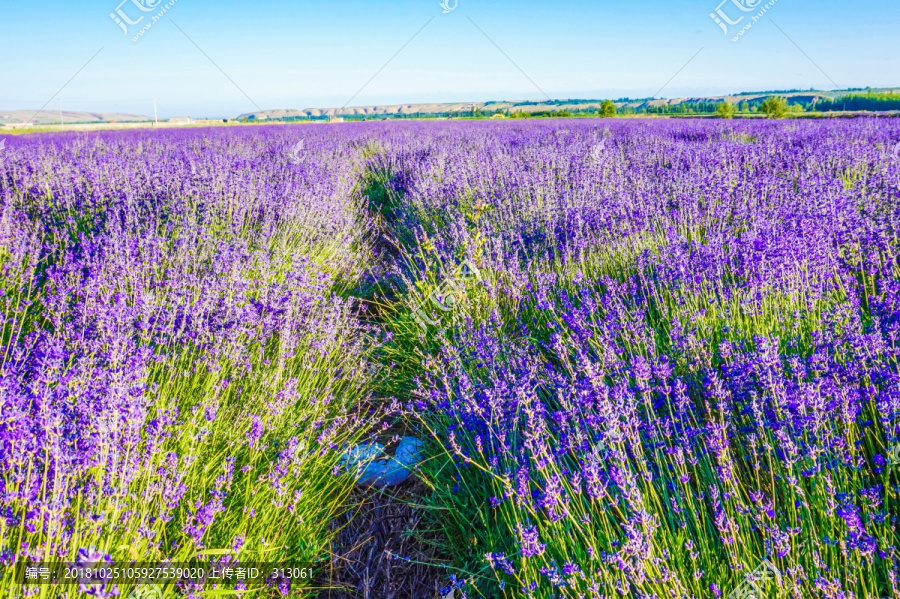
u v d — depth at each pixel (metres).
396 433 3.39
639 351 3.11
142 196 6.29
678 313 3.41
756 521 1.97
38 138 15.76
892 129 11.12
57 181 6.61
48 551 1.69
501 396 2.79
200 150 12.40
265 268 4.36
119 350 2.67
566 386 2.86
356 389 3.64
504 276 4.35
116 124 32.50
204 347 3.18
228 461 2.26
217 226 5.64
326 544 2.60
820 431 2.20
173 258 4.37
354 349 3.83
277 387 3.08
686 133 13.78
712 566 1.91
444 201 7.16
